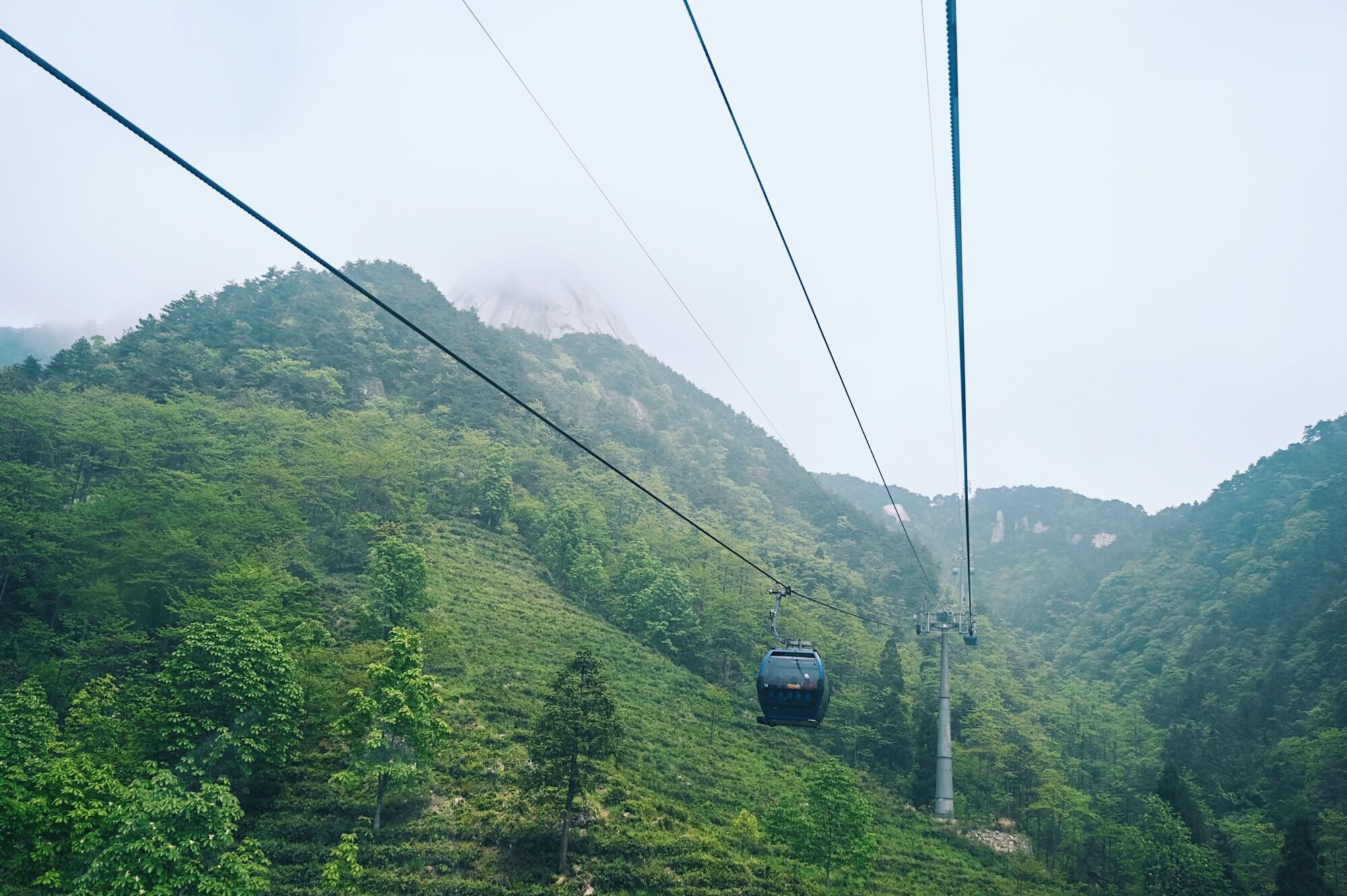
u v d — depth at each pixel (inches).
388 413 6003.9
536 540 5019.7
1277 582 6530.5
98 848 1551.4
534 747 2361.0
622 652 3944.4
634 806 2632.9
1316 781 3764.8
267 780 2278.5
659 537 5521.7
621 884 2256.4
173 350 5659.5
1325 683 4749.0
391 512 4382.4
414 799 2341.3
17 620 2674.7
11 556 2711.6
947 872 2999.5
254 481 3604.8
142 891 1429.6
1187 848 2952.8
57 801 1606.8
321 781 2326.5
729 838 2691.9
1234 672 5477.4
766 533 7583.7
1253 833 3353.8
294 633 2578.7
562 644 3740.2
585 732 2332.7
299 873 1963.6
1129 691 6353.3
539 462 6053.2
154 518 3014.3
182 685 2112.5
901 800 3708.2
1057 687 6348.4
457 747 2615.7
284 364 5851.4
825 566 6948.8
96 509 2952.8
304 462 4104.3
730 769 3255.4
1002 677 5807.1
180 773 2009.1
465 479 5270.7
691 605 4594.0
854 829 2532.0
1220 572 7834.6
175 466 3809.1
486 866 2196.1
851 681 4571.9
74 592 2694.4
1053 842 3563.0
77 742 1929.1
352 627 3053.6
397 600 2839.6
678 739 3344.0
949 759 3636.8
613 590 4675.2
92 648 2458.2
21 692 1908.2
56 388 4650.6
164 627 2667.3
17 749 1694.1
